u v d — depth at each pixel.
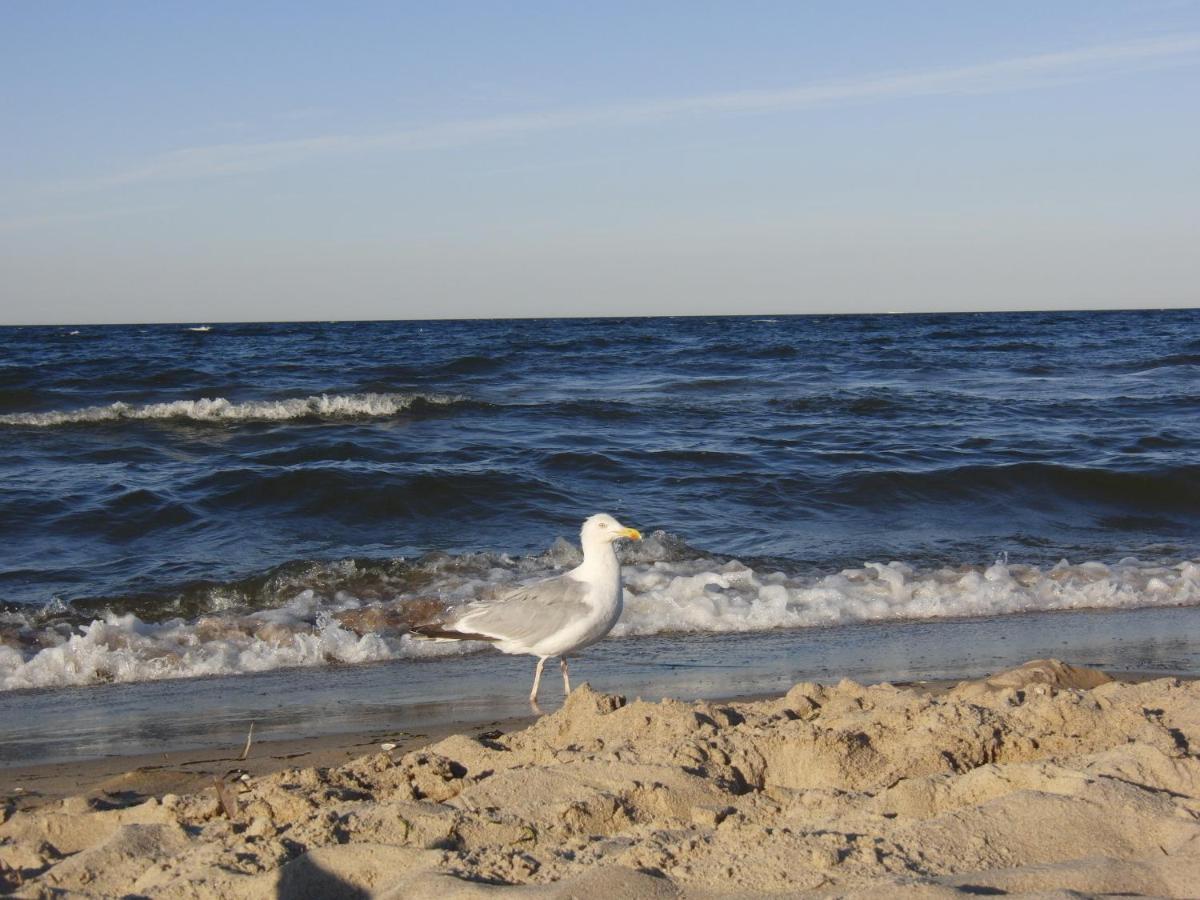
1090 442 20.08
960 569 12.02
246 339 56.38
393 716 7.31
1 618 9.80
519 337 58.31
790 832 4.00
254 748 6.57
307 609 10.25
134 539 12.97
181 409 22.20
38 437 19.75
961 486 16.09
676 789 4.59
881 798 4.40
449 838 4.23
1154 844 3.89
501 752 5.45
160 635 9.33
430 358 37.69
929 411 24.77
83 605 10.20
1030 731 5.18
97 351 42.97
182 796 5.05
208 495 14.42
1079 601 10.75
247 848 4.18
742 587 11.00
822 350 44.88
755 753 5.01
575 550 12.18
